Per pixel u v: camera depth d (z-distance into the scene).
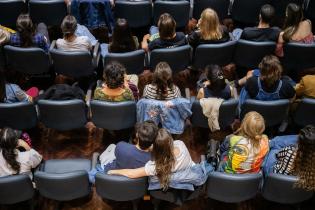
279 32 4.60
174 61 4.41
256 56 4.55
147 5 5.09
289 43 4.46
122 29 4.24
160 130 3.06
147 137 3.11
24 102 3.76
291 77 5.12
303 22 4.57
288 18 4.54
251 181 3.15
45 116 3.90
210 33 4.46
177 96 3.87
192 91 4.94
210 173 3.20
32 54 4.31
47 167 3.64
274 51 4.54
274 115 3.87
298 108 3.99
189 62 4.69
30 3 4.94
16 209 3.77
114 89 3.79
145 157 3.19
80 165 3.68
